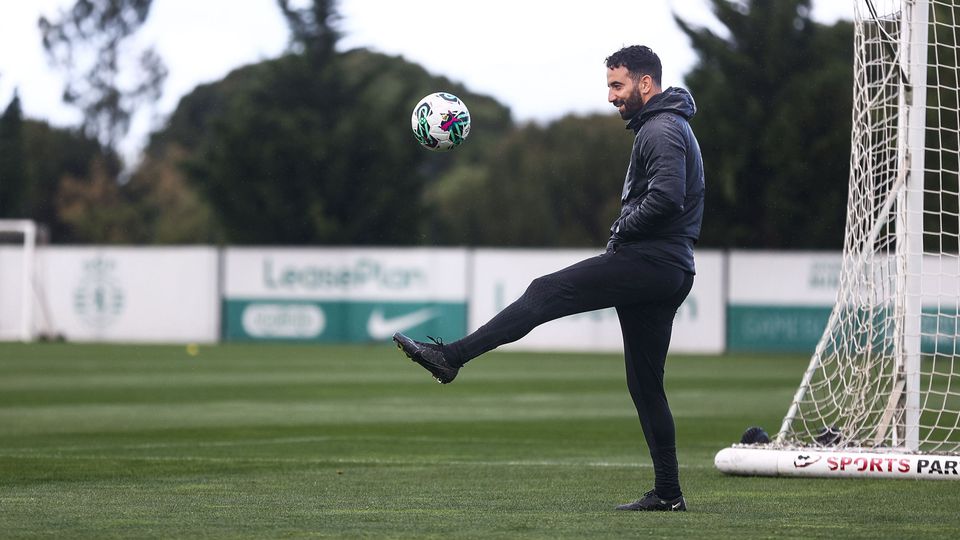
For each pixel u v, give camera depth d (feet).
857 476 75.82
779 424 121.39
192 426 117.80
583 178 497.87
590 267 59.00
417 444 102.17
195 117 558.97
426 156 449.06
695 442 105.29
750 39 353.51
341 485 73.46
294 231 428.15
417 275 289.12
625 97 59.57
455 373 58.65
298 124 433.07
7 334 312.29
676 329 270.05
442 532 54.49
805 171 341.62
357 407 140.97
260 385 173.37
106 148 581.12
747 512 61.52
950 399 150.82
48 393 158.40
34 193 534.78
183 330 304.30
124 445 100.27
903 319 83.46
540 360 241.55
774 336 264.11
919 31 84.12
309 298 297.33
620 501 66.13
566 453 95.40
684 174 57.52
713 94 351.67
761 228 349.00
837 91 339.98
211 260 302.86
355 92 446.19
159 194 543.39
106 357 238.27
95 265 308.81
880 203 88.38
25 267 311.06
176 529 55.31
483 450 97.55
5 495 68.33
